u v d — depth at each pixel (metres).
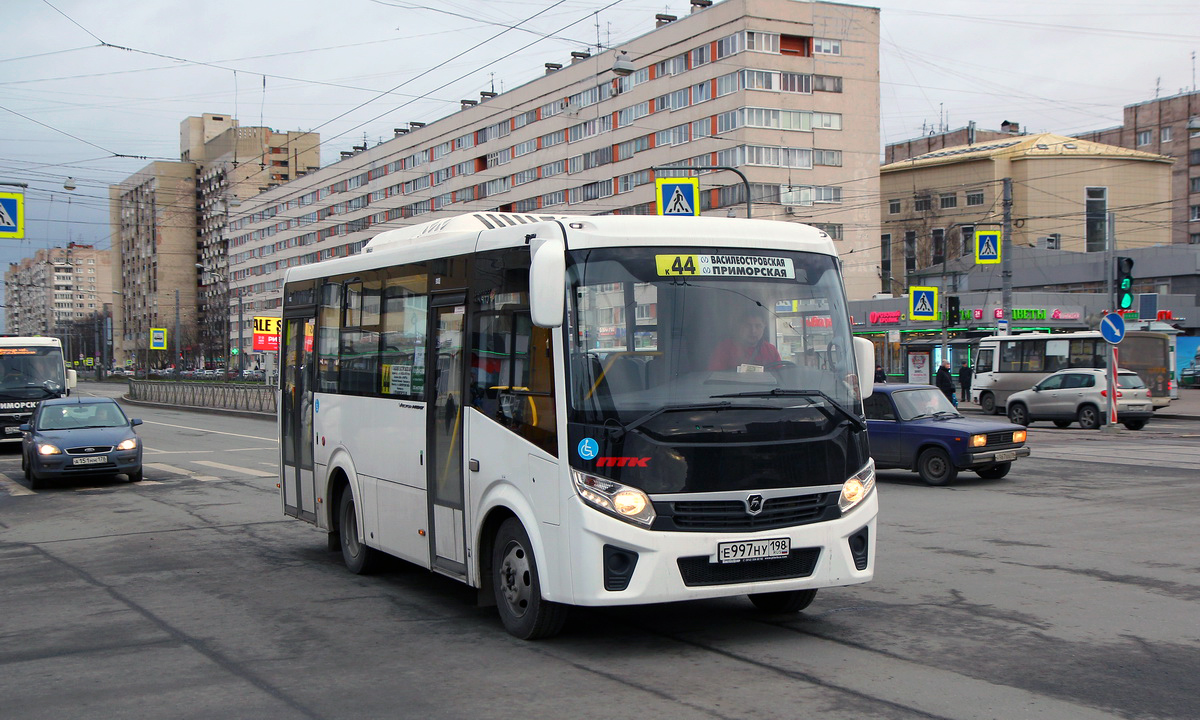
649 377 6.32
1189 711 5.18
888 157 111.00
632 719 5.18
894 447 16.09
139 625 7.54
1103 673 5.88
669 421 6.23
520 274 6.75
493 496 6.95
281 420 11.21
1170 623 7.08
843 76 68.44
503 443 6.82
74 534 12.30
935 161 90.00
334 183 102.19
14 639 7.21
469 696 5.64
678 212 23.39
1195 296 60.97
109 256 158.62
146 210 133.00
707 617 7.42
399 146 94.75
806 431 6.55
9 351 25.73
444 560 7.61
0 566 10.25
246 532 12.12
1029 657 6.23
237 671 6.26
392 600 8.28
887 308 58.50
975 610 7.52
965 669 5.98
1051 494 14.38
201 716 5.40
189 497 15.69
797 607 7.39
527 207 82.06
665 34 70.19
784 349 6.70
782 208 66.50
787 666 6.11
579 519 6.13
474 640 6.91
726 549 6.21
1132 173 88.06
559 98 78.62
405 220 94.31
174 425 35.69
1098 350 34.81
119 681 6.10
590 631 7.07
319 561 10.15
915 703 5.35
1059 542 10.48
